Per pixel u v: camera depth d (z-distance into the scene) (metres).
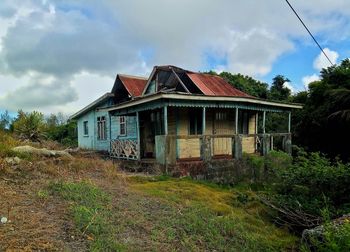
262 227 7.27
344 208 7.88
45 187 6.17
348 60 22.11
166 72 16.09
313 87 22.00
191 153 13.73
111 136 18.66
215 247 5.08
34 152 9.12
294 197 8.62
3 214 4.52
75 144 25.72
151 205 6.42
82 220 4.63
